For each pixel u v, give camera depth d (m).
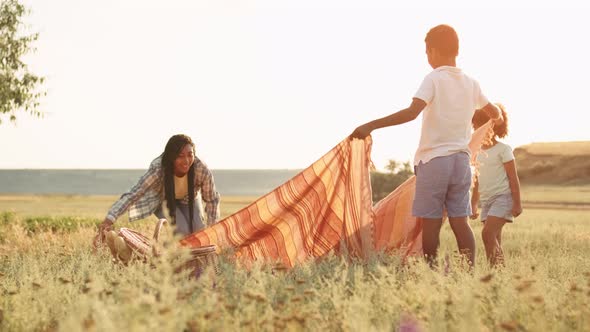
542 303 3.84
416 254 7.21
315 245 7.36
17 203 74.00
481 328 3.59
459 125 6.16
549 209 41.06
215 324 3.46
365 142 7.00
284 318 3.52
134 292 3.83
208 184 7.66
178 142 7.29
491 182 7.51
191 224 7.53
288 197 7.21
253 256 7.28
